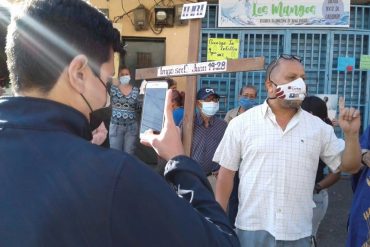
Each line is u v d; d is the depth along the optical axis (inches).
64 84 38.4
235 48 280.8
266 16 278.7
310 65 282.2
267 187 97.2
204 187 45.6
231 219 115.8
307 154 97.4
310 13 276.2
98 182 33.8
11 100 37.7
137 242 34.0
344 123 94.2
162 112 59.5
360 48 281.3
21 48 37.6
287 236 95.5
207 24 287.7
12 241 32.4
